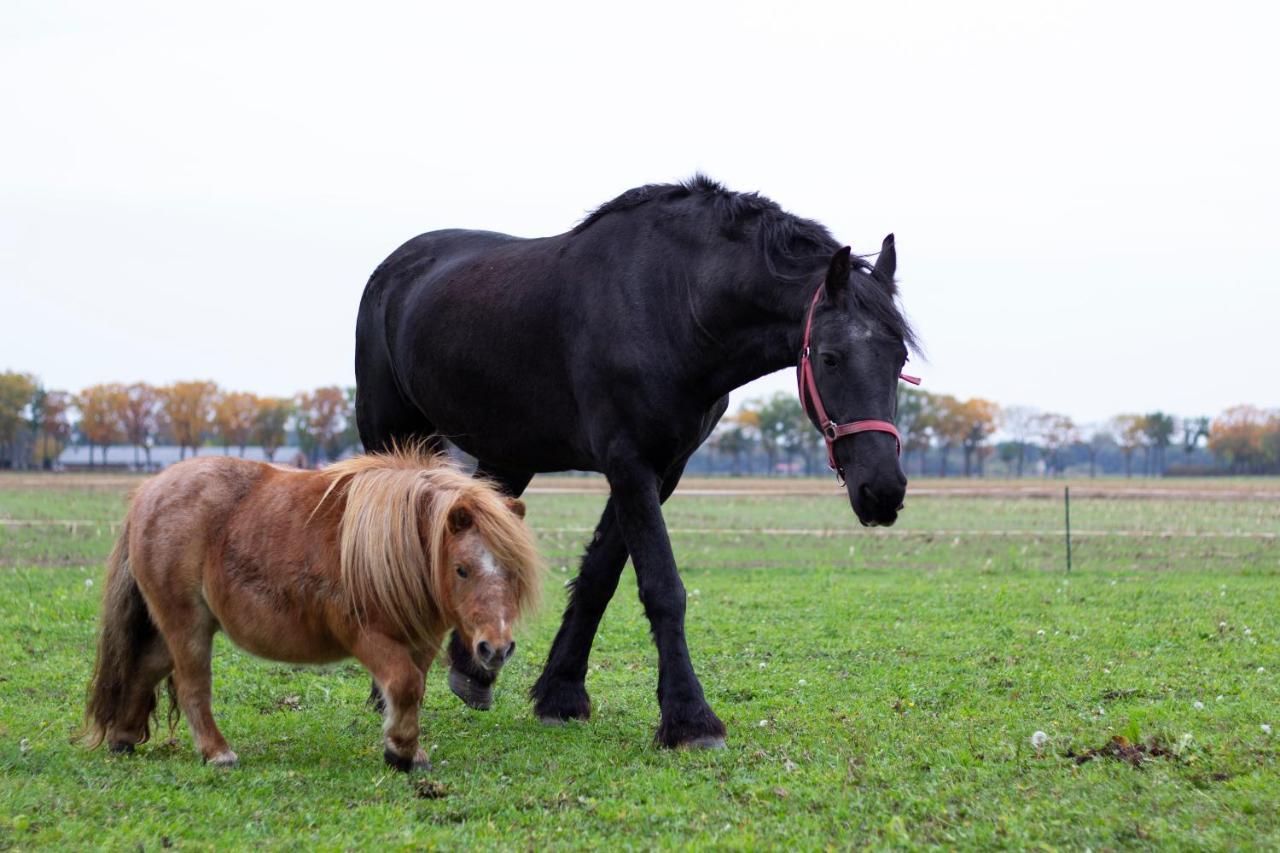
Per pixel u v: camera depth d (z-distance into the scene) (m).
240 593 4.87
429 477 4.81
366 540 4.63
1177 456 122.75
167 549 4.95
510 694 6.93
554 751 5.38
